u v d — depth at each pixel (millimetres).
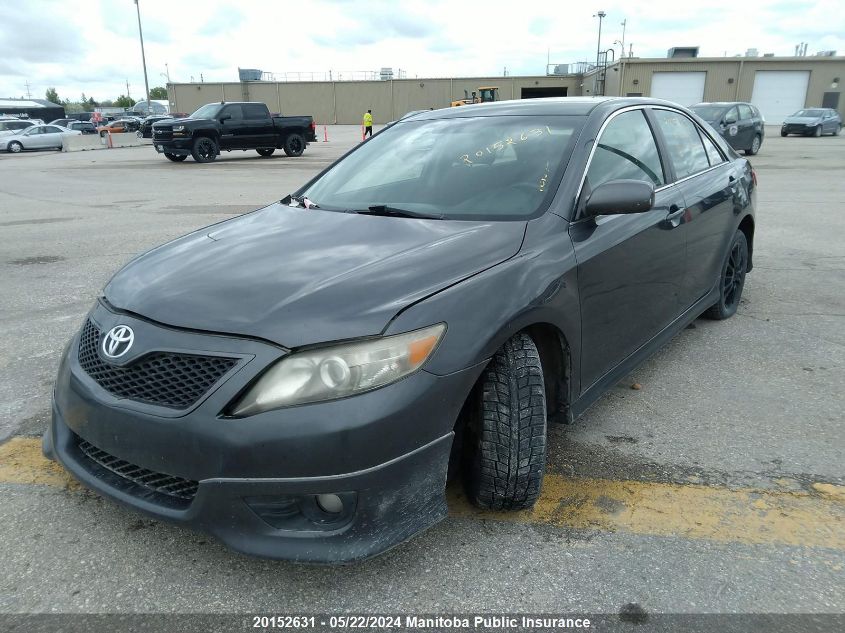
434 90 61938
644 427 3314
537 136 3258
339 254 2512
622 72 48219
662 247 3447
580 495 2730
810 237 8031
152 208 10922
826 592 2178
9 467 2945
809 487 2787
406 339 2055
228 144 21969
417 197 3111
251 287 2268
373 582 2238
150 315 2232
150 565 2320
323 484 1978
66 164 21859
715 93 48188
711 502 2680
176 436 2029
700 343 4461
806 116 33906
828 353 4262
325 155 24625
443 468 2168
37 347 4410
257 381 1981
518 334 2426
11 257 7160
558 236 2715
